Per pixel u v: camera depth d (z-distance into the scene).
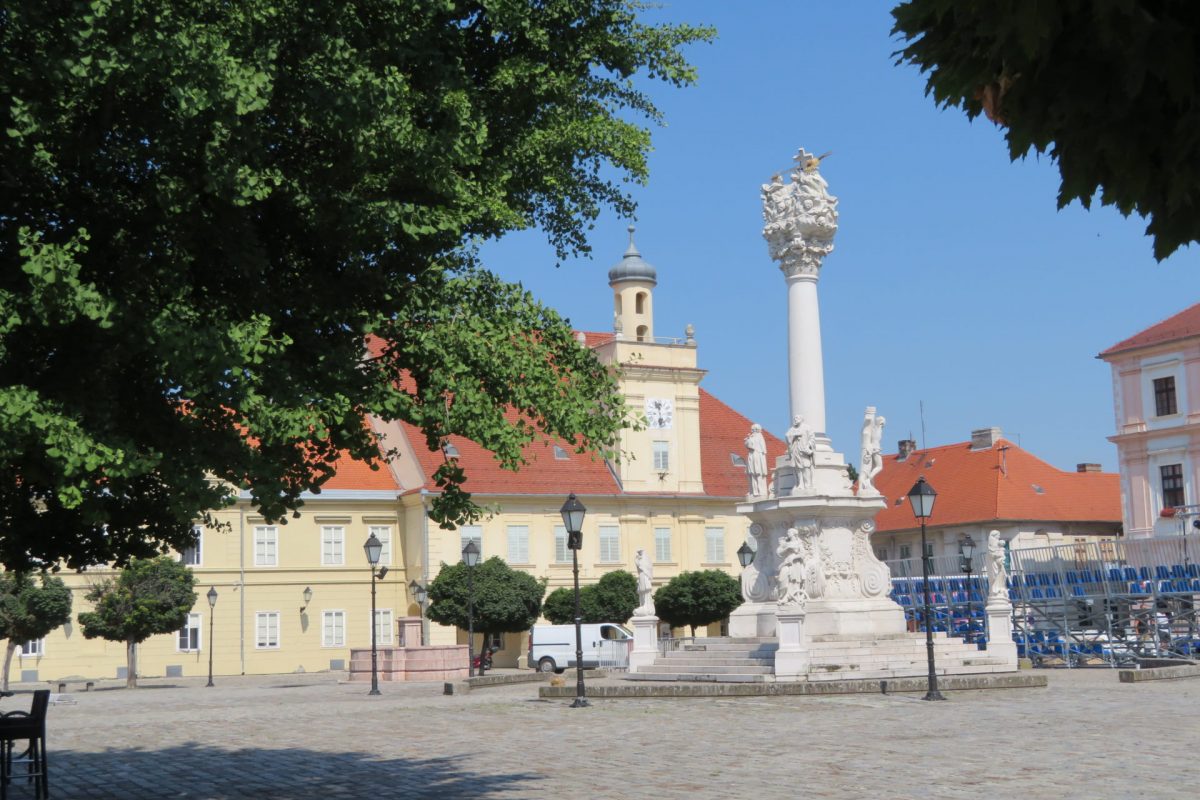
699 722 22.59
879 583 32.34
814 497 31.62
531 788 14.68
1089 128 5.14
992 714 22.81
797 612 29.31
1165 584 39.47
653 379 70.12
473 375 12.56
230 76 9.48
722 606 59.38
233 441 10.84
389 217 11.04
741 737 19.83
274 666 62.88
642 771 15.97
